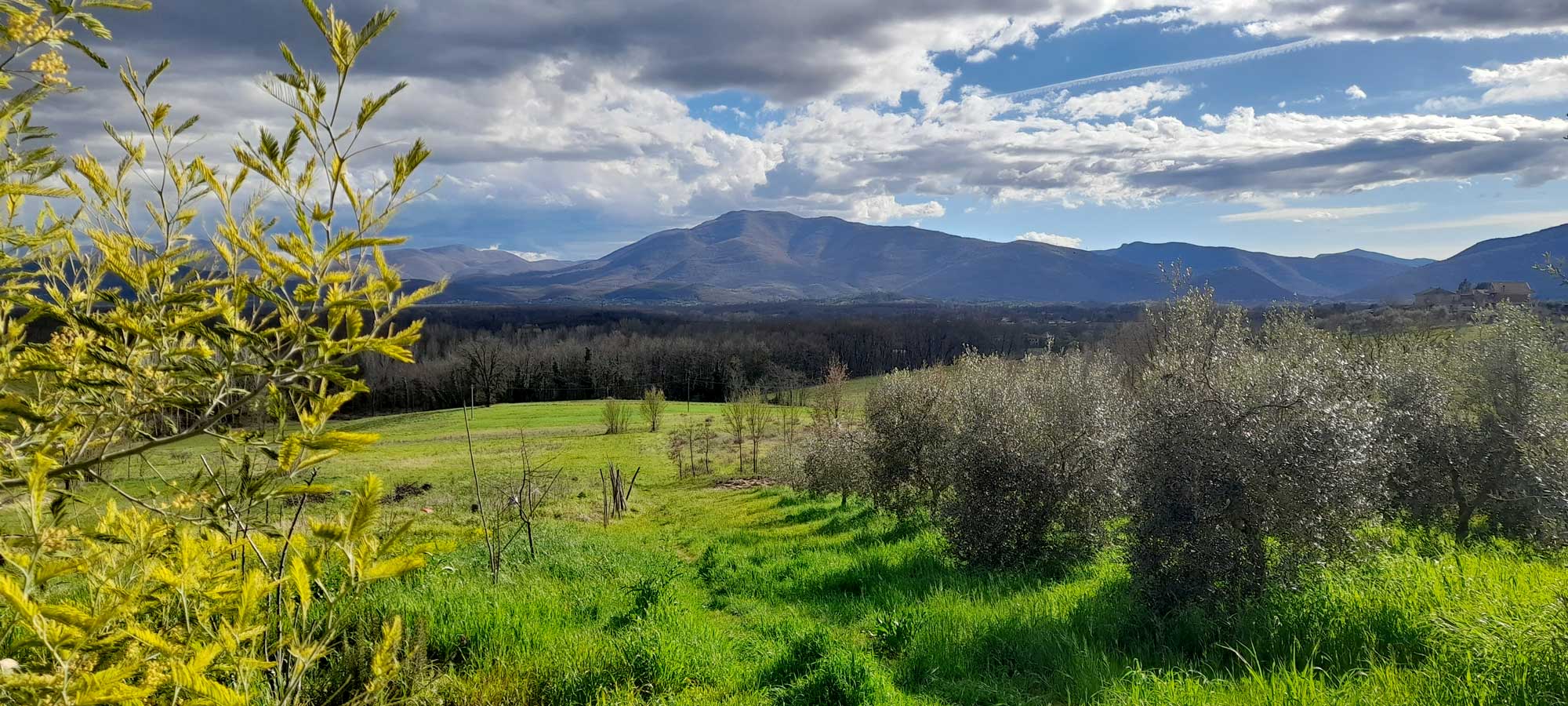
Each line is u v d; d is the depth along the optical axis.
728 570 12.50
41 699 1.48
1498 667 4.77
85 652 1.63
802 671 6.49
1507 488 9.93
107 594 1.70
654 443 46.84
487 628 6.16
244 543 1.95
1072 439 11.36
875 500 18.75
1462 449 10.41
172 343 1.78
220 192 1.75
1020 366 18.56
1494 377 10.64
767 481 33.25
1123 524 12.17
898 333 100.06
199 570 1.77
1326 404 7.33
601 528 20.08
